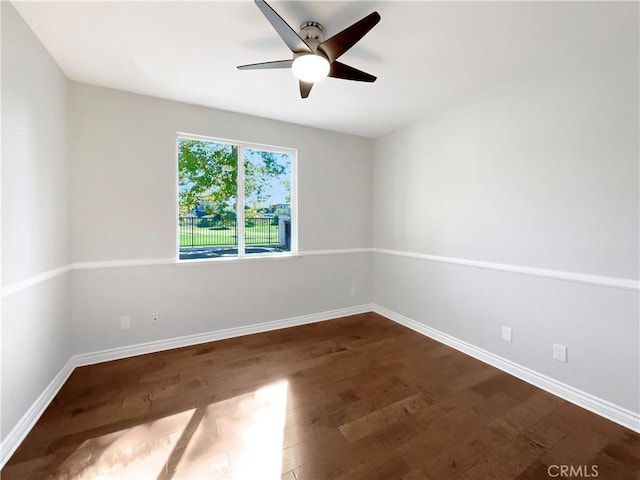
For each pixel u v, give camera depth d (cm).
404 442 163
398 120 331
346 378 231
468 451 157
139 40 188
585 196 194
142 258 269
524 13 162
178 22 171
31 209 177
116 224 258
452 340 290
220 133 300
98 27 175
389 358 266
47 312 198
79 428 172
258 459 151
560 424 179
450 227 291
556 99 207
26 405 170
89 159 246
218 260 303
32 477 139
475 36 183
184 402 198
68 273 236
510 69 223
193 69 223
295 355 271
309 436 168
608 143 183
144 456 152
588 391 193
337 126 351
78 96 241
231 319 313
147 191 269
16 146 162
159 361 257
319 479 140
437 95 268
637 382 173
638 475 142
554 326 211
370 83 246
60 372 219
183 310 288
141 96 265
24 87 170
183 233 297
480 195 262
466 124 272
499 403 199
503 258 244
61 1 154
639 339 173
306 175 352
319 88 254
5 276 151
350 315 389
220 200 313
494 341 252
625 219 177
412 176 338
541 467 147
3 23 150
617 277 180
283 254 344
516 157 233
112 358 258
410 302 345
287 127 337
